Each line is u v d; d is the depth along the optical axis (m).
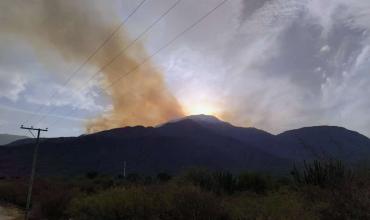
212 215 11.99
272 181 17.78
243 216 11.19
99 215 16.14
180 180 18.66
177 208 12.70
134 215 14.34
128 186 17.58
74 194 29.08
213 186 18.30
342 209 8.33
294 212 9.36
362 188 8.43
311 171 11.58
